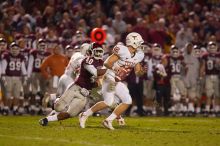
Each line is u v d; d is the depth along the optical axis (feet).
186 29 187.32
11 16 176.45
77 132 102.06
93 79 110.93
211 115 170.71
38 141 89.92
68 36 172.45
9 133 100.32
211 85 170.40
